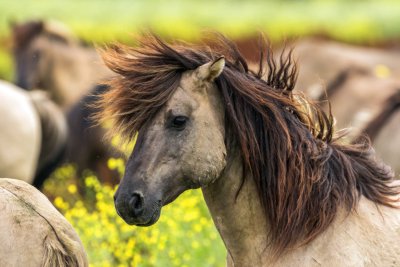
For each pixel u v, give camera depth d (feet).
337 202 30.60
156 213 29.19
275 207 30.58
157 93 29.63
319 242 30.07
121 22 129.39
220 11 140.46
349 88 72.23
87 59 82.02
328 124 31.96
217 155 29.66
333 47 80.18
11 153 62.23
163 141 29.43
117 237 44.52
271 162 30.55
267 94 30.86
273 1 153.38
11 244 28.76
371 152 32.94
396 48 105.60
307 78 76.79
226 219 31.17
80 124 68.90
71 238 30.25
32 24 82.02
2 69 119.85
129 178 29.25
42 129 66.44
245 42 125.49
